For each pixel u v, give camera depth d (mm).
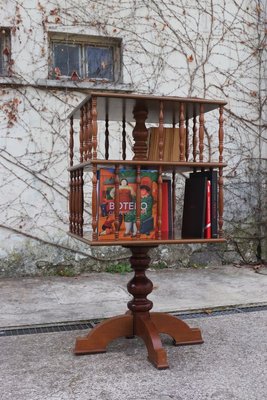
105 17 4898
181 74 5180
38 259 4730
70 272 4820
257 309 3498
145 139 2676
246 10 5414
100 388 2135
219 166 2443
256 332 2926
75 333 2957
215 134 5270
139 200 2348
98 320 3230
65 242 4812
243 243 5461
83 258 4883
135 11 5000
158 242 2338
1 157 4598
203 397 2029
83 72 4984
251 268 5184
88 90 4836
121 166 2404
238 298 3779
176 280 4496
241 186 5430
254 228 5484
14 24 4609
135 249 2635
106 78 5066
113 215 2338
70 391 2105
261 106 5461
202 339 2740
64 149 4793
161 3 5098
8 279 4562
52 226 4770
